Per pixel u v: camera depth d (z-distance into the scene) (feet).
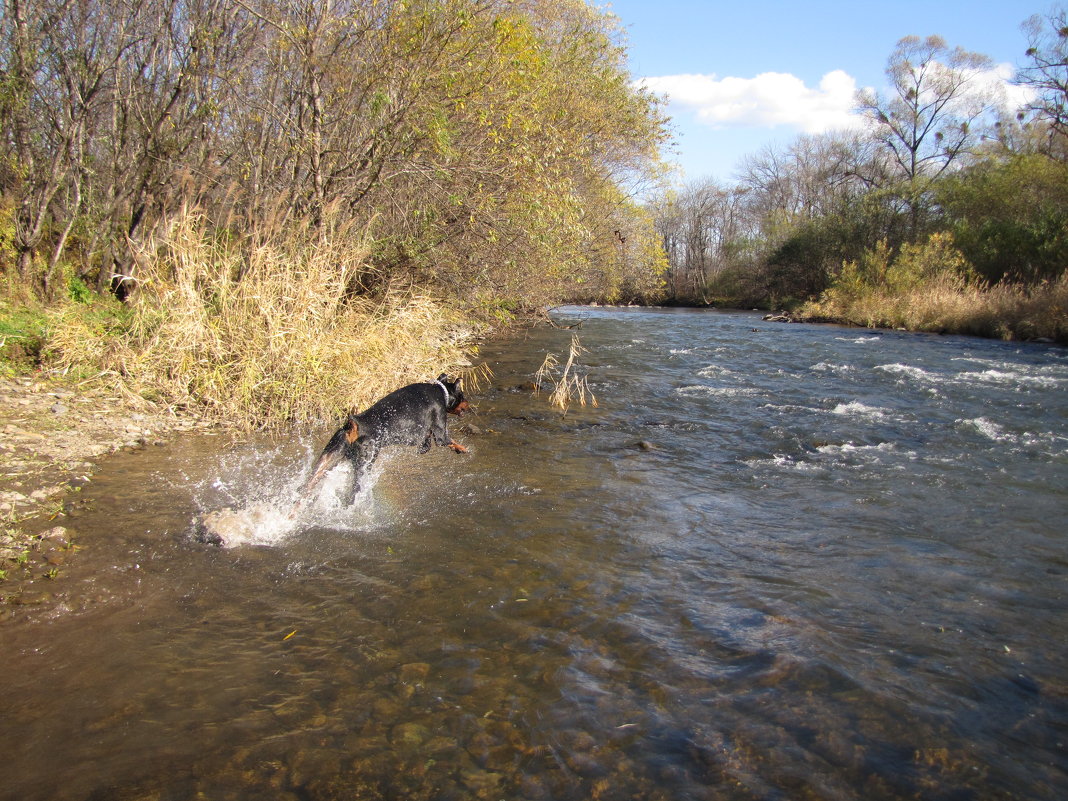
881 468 20.94
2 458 19.02
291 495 18.02
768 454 22.52
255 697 9.78
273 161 35.99
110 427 22.70
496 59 36.17
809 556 14.71
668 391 33.14
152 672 10.30
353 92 36.14
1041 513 17.16
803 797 8.05
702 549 15.05
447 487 19.02
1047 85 79.15
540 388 33.81
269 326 27.20
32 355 27.45
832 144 144.77
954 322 64.18
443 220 39.93
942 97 118.83
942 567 14.19
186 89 35.27
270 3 34.32
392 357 29.48
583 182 59.26
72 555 13.94
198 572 13.55
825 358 45.16
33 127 34.14
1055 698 9.93
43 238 39.09
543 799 7.98
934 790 8.17
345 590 13.01
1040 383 35.12
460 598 12.74
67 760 8.45
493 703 9.71
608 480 19.77
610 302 143.33
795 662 10.71
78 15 32.76
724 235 172.65
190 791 8.00
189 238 28.32
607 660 10.78
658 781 8.29
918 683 10.24
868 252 89.25
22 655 10.60
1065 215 74.59
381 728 9.17
